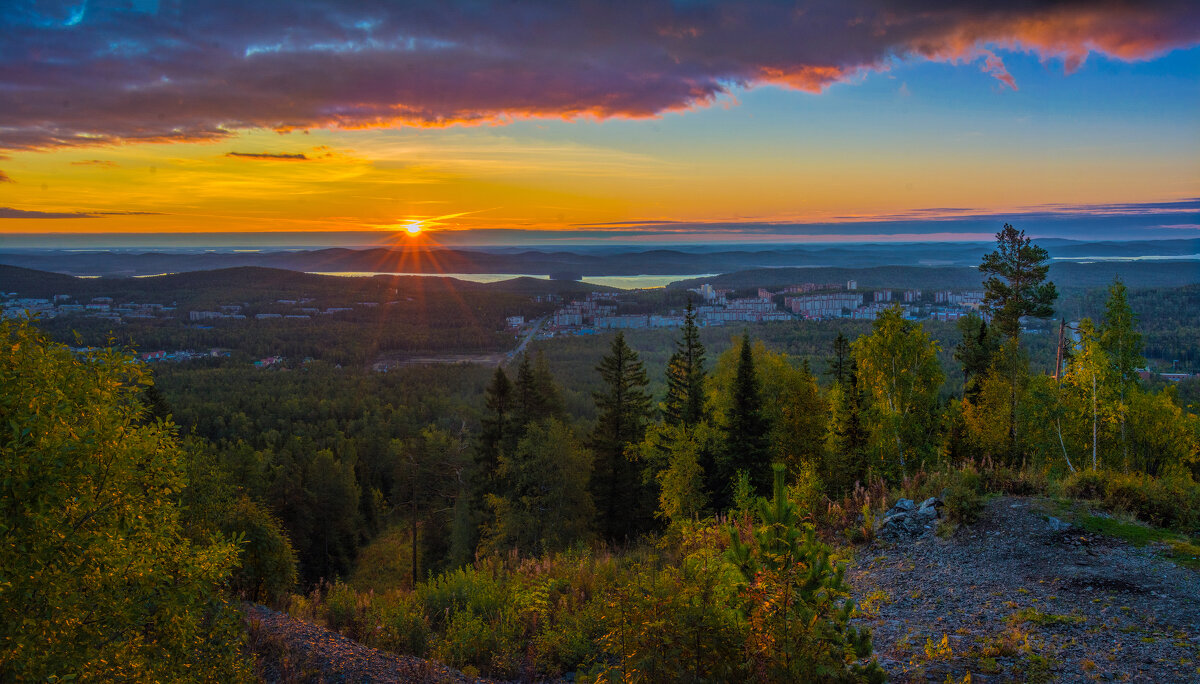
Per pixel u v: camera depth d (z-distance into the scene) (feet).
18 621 15.74
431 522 128.26
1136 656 21.17
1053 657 21.74
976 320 112.78
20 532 15.90
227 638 22.40
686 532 43.80
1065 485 36.65
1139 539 30.40
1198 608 23.89
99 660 17.52
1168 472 72.23
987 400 84.89
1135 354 72.23
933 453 77.87
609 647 21.90
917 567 31.99
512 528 80.23
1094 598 25.84
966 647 23.40
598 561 42.47
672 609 20.47
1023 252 118.83
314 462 142.61
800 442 93.97
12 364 16.99
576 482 84.33
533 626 33.04
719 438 87.04
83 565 16.89
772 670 18.72
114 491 18.65
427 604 37.58
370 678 26.02
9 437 16.31
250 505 48.16
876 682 19.08
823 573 23.35
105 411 18.12
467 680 27.22
